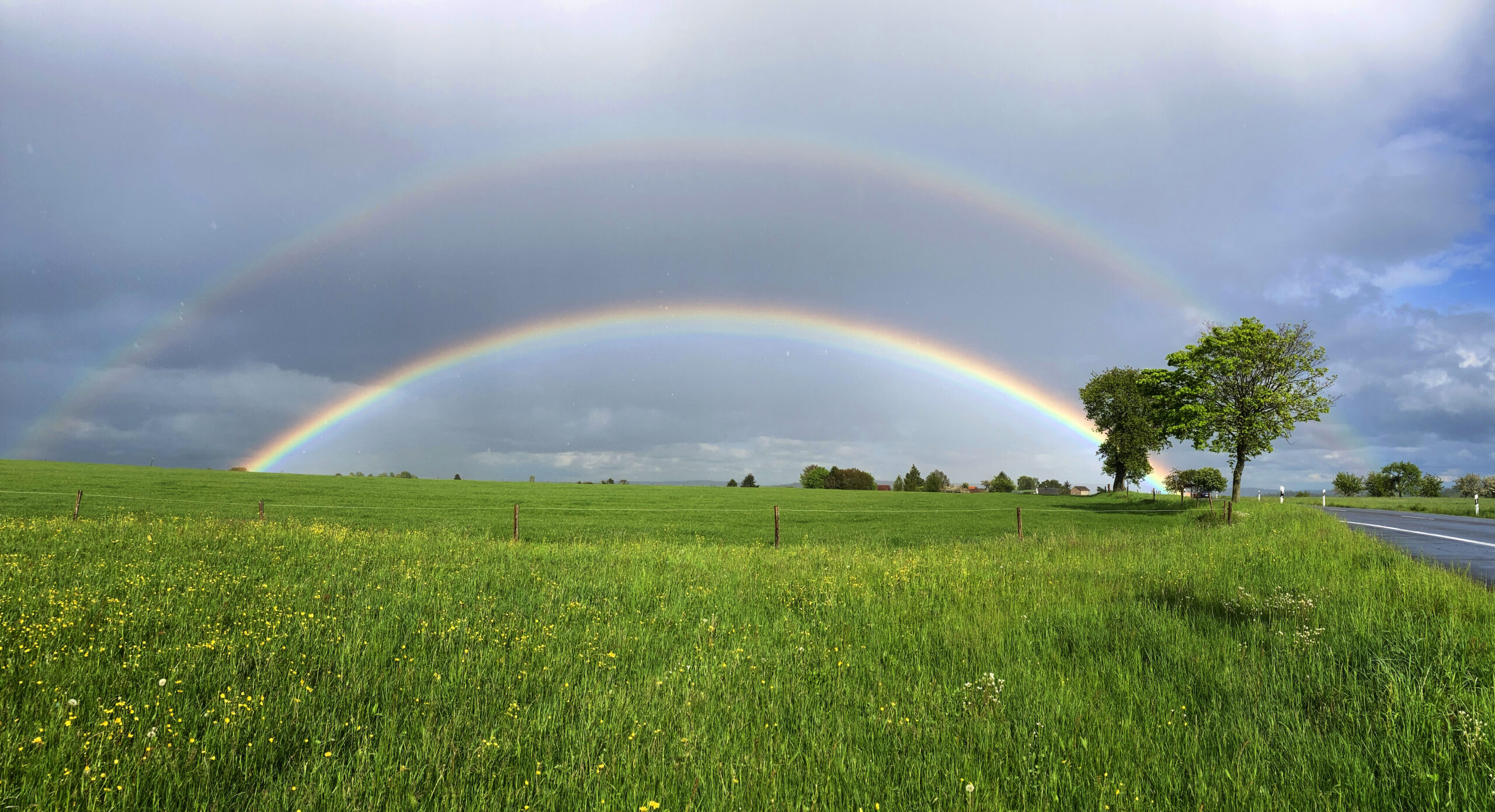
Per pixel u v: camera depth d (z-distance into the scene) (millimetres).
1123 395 79125
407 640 8273
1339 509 47688
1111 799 4434
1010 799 4562
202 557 15250
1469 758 4855
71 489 50031
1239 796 4508
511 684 6625
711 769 4812
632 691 6516
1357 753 5047
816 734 5539
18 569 12320
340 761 5031
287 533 21406
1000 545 21406
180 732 5340
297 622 8984
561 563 15883
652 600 11391
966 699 6246
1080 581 12867
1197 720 5801
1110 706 6113
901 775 4848
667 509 51375
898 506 59812
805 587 12359
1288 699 6191
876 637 8633
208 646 7582
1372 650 7324
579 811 4375
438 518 38500
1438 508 49562
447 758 5012
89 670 6816
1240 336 47344
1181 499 64938
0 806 4168
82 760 4801
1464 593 9930
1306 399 46406
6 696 5996
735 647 8109
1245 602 9938
